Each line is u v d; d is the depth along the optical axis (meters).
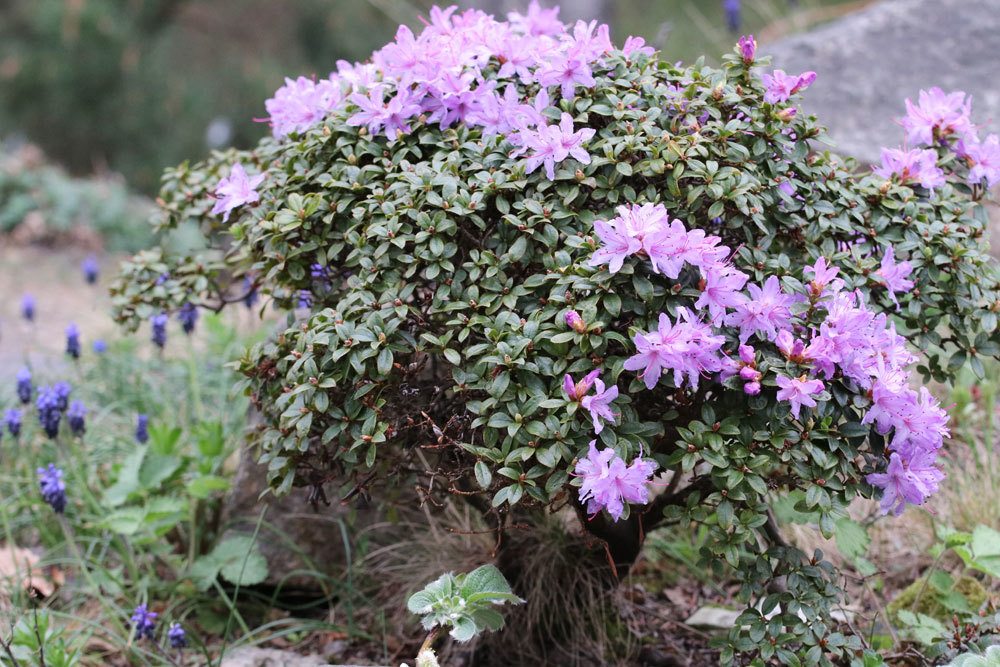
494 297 1.99
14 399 3.93
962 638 2.27
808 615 2.05
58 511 2.73
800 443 1.91
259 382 2.21
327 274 2.31
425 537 2.85
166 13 10.20
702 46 6.71
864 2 5.86
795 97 2.18
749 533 1.95
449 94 2.17
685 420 2.07
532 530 2.54
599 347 1.90
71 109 9.58
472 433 2.06
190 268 2.62
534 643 2.59
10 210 7.06
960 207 2.27
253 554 2.87
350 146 2.25
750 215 2.03
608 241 1.86
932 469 1.97
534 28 2.49
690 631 2.68
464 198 2.04
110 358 4.01
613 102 2.12
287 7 10.57
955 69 4.05
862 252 2.19
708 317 1.95
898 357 1.96
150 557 2.96
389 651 2.69
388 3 9.52
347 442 2.15
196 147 9.84
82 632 2.78
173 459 3.01
